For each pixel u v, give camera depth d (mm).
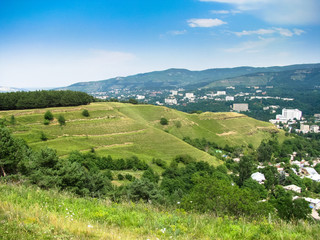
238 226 9531
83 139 84625
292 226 9961
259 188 66062
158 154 88188
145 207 12273
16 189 12977
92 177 38656
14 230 6957
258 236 8742
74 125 91562
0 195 11312
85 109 105250
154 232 8594
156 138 99375
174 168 71625
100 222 9375
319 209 46531
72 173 30312
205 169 76938
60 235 7191
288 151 128125
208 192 18031
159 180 66125
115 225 9305
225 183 20062
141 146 91000
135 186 34906
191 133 131500
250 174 76250
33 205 10180
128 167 72375
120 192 35000
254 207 15758
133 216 10273
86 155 69562
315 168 112188
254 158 114688
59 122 90000
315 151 137000
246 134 145000
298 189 73812
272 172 83438
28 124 83875
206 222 10188
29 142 73000
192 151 94812
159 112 143625
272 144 129000
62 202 11641
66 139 80875
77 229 7793
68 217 9086
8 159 32750
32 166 31016
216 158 97000
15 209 8773
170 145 96625
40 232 7094
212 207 15719
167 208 13148
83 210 10719
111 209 11102
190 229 9125
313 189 82562
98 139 87438
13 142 34875
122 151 83562
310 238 8711
